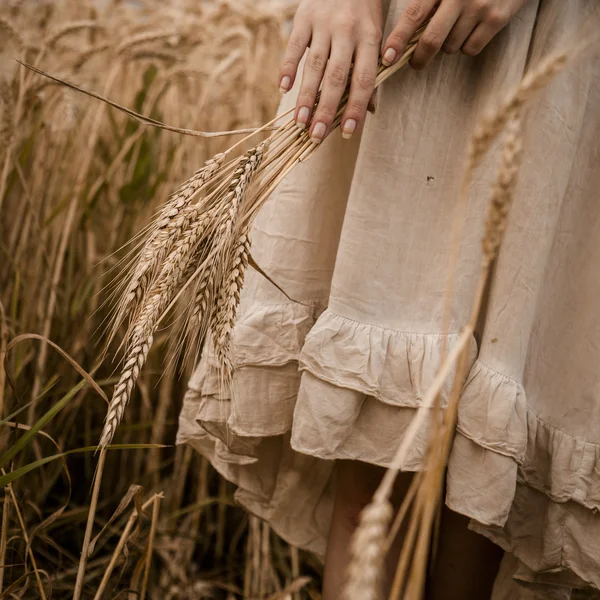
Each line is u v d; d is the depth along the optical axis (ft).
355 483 4.12
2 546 3.99
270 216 4.08
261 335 3.99
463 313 3.89
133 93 6.70
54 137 5.65
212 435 4.09
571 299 4.01
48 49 5.44
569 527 3.97
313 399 3.84
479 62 3.89
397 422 3.88
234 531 5.62
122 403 3.38
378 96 3.87
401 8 3.85
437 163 3.87
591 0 3.88
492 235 2.89
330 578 4.13
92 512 3.72
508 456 3.81
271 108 6.50
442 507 4.34
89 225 5.52
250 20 7.10
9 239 5.53
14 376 4.75
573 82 3.84
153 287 3.43
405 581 4.21
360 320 3.86
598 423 3.94
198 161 6.11
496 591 4.54
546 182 3.83
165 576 5.08
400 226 3.86
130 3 7.90
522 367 3.89
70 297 5.52
